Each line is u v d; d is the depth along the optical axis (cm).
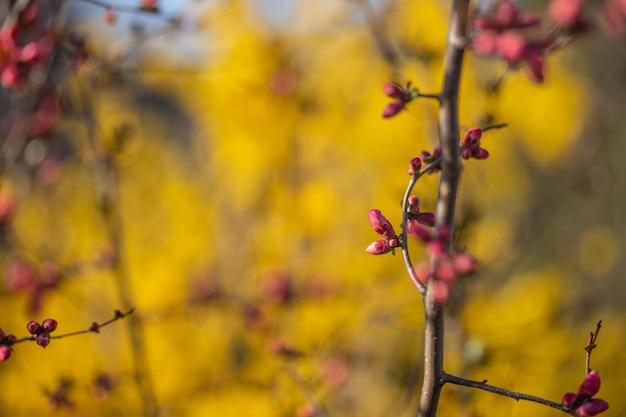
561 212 667
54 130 390
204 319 430
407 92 195
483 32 207
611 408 424
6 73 299
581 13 249
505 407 360
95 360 404
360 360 403
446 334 366
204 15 395
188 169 627
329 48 459
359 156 471
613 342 451
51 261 387
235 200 511
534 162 511
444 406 351
